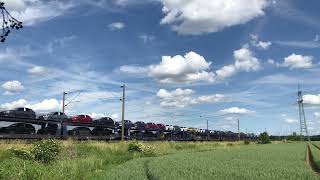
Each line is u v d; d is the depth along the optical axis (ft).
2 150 96.32
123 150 152.66
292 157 145.18
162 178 71.72
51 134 169.68
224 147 257.34
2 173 60.44
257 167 98.27
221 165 102.32
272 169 93.09
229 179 72.23
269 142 416.46
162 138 261.65
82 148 133.90
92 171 90.74
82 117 191.62
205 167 95.04
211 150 209.36
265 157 143.74
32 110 162.50
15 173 61.77
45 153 99.35
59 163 92.53
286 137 619.67
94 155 121.60
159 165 98.89
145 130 253.24
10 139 135.23
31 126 160.45
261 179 73.61
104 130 206.80
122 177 74.28
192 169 89.10
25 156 95.25
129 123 238.89
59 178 67.87
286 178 76.38
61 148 111.75
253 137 531.91
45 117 172.24
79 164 94.79
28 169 65.46
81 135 188.03
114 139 210.18
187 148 220.02
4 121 149.48
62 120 176.14
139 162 112.27
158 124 271.28
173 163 106.73
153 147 171.53
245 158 136.67
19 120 154.61
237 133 453.99
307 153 188.65
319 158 139.44
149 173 81.66
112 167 101.09
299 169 94.27
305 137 605.31
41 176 65.00
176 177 73.61
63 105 184.55
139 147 160.35
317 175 84.12
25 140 133.80
